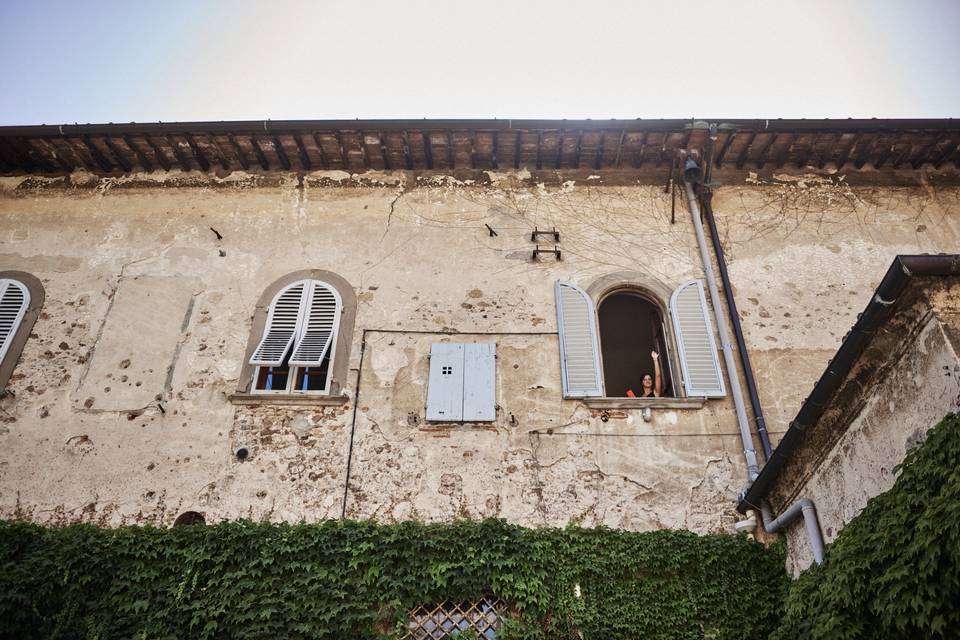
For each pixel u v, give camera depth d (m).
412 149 12.34
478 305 11.06
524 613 8.13
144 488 9.49
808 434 7.85
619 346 15.71
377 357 10.55
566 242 11.71
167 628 7.93
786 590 8.23
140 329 10.88
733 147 12.30
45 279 11.43
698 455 9.68
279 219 12.07
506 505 9.30
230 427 9.96
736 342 10.68
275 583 8.20
